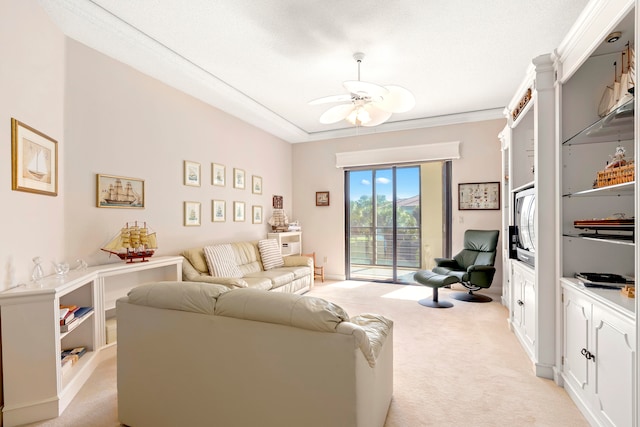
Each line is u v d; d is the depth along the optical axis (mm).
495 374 2307
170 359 1601
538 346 2275
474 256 4445
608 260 2088
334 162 5805
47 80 2303
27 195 2080
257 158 5141
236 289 1562
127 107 3055
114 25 2469
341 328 1284
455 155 4859
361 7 2342
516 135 3250
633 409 1357
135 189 3137
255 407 1433
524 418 1797
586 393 1796
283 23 2541
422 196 5223
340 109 3082
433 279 3992
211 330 1507
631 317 1377
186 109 3762
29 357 1810
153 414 1651
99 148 2801
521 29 2623
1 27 1835
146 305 1654
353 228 5762
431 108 4570
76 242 2619
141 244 2898
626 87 1818
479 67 3309
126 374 1708
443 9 2365
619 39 1772
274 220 5395
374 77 3551
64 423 1777
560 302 2148
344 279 5727
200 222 3957
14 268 1946
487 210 4730
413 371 2352
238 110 4367
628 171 1553
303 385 1341
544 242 2244
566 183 2166
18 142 1966
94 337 2449
